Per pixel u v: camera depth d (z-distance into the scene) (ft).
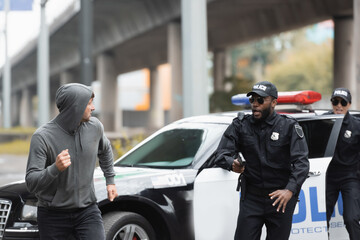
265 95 13.88
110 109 156.87
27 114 300.20
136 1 111.14
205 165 17.56
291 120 14.11
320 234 17.56
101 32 144.05
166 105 332.19
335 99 18.95
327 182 18.42
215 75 135.44
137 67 188.34
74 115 12.23
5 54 130.21
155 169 18.08
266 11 102.68
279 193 13.57
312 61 246.06
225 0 91.50
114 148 37.50
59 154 11.59
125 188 16.35
